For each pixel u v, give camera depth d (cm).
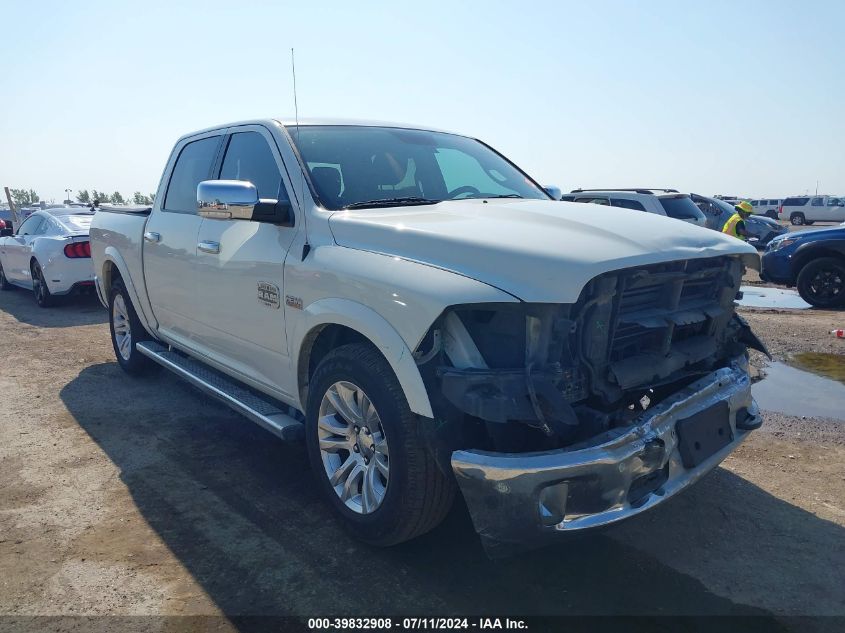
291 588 301
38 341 804
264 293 379
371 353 312
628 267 273
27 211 2519
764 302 1101
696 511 368
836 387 586
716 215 1830
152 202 550
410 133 452
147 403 559
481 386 262
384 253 309
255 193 357
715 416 304
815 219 4703
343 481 342
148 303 550
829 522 356
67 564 320
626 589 301
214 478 414
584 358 277
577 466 252
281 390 389
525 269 267
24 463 437
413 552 330
